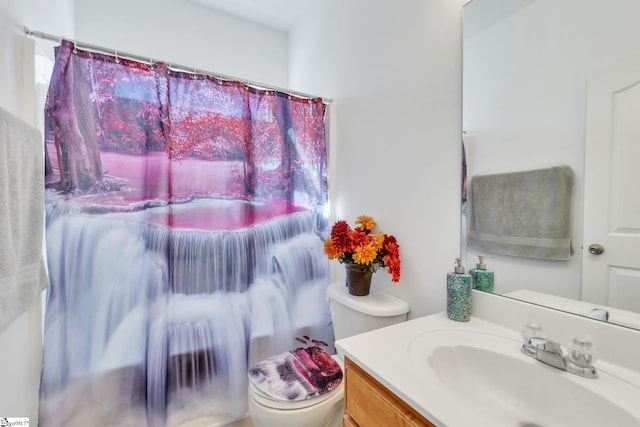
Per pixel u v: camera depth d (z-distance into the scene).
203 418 1.48
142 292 1.26
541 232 0.84
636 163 0.67
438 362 0.78
